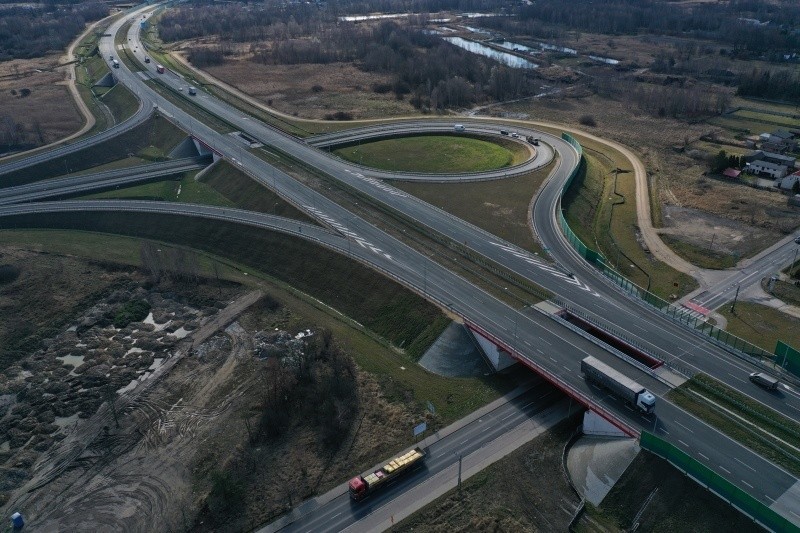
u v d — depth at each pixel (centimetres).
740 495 8456
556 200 18062
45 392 12750
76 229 18725
